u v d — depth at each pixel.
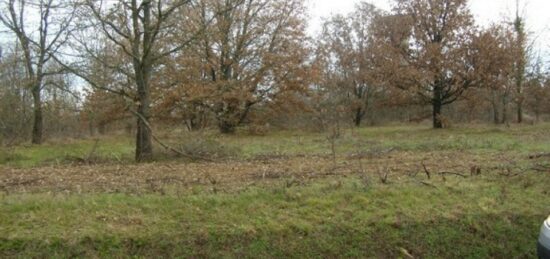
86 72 18.41
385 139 21.73
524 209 8.29
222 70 31.44
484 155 13.83
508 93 33.25
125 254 6.88
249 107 31.70
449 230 7.69
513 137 20.69
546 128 26.95
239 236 7.27
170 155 15.98
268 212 7.98
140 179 10.79
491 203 8.48
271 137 26.08
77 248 6.87
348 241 7.38
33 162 15.99
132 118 29.11
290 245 7.22
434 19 30.34
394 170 11.07
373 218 7.81
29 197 8.50
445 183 9.49
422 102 32.28
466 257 7.38
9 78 27.16
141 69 15.95
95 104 28.14
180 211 7.89
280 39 32.50
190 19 19.62
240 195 8.66
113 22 16.14
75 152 19.05
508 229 7.82
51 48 22.14
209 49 29.23
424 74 29.14
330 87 32.81
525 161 12.13
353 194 8.71
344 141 20.06
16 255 6.75
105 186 9.88
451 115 42.34
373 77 32.69
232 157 15.43
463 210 8.20
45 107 27.89
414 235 7.56
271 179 10.27
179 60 27.59
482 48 28.23
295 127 32.78
